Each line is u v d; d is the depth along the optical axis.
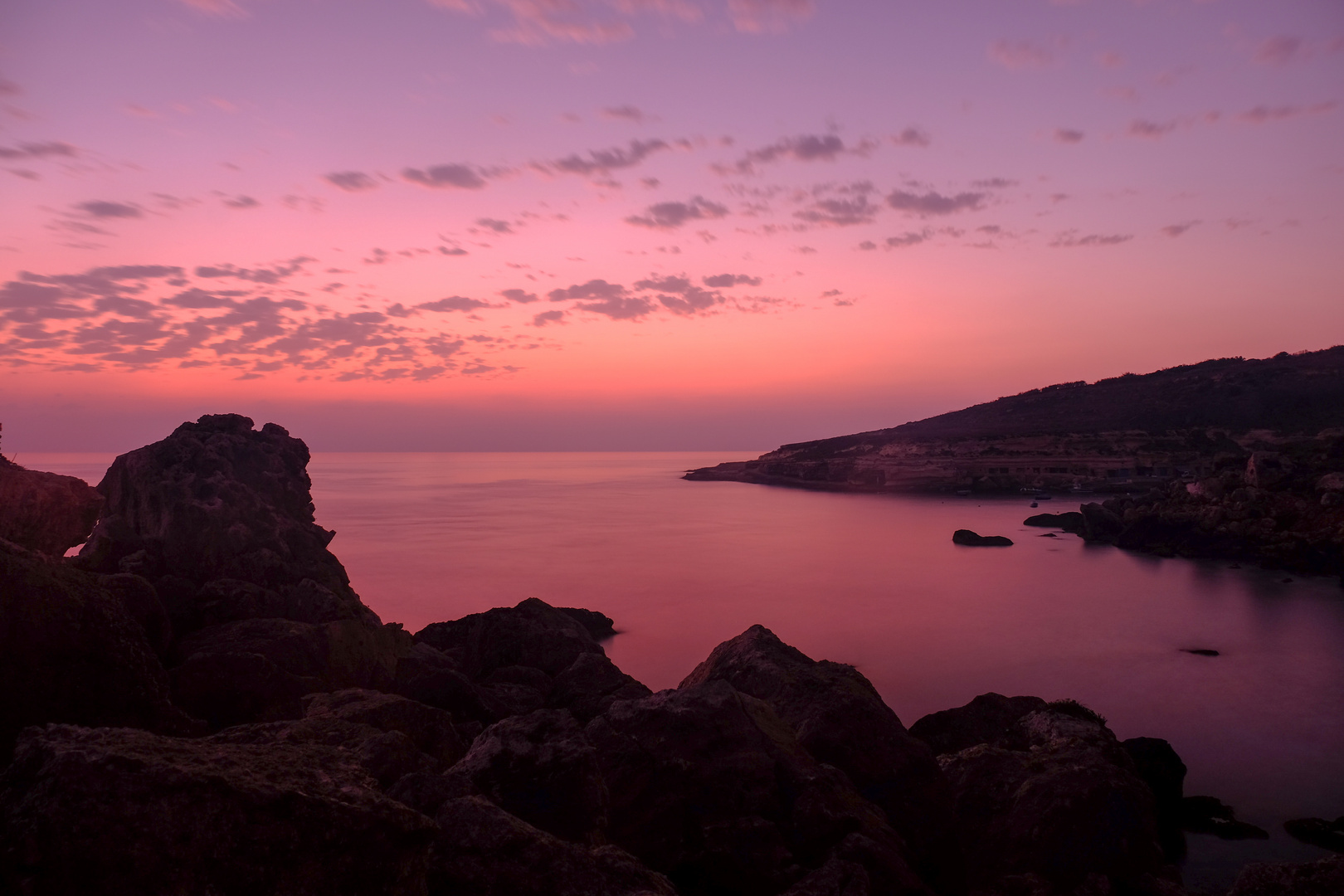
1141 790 14.10
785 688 14.05
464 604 53.75
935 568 74.31
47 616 6.09
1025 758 14.86
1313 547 69.81
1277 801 22.08
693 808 9.45
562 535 101.44
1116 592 61.03
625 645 43.06
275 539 19.48
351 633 15.00
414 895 4.79
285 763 4.82
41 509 8.00
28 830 3.81
